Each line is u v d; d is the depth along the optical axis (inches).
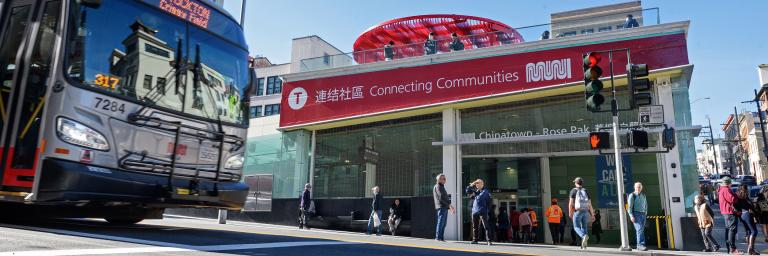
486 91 576.4
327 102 674.2
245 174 742.5
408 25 805.9
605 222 628.1
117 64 256.8
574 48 547.5
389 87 636.7
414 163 620.4
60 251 166.4
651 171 592.7
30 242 189.3
